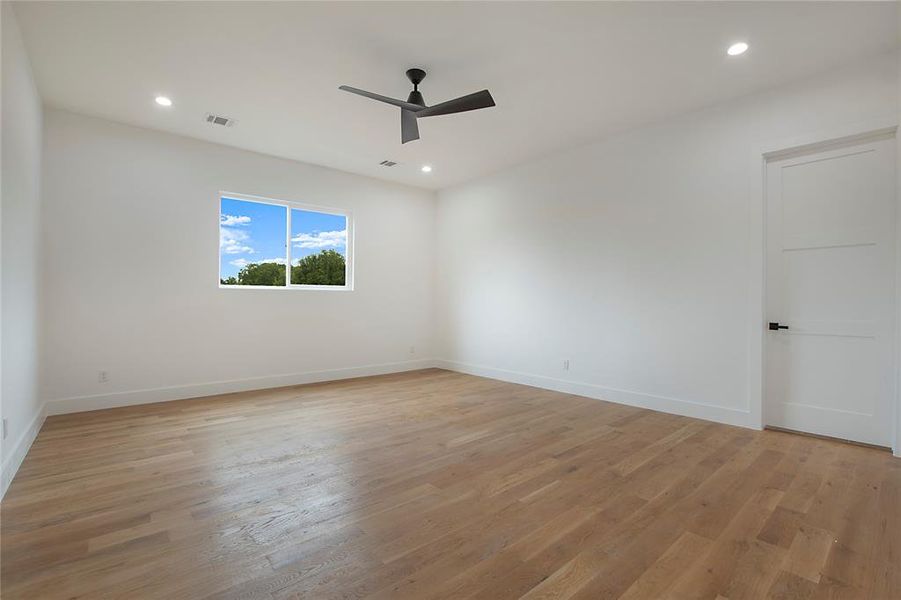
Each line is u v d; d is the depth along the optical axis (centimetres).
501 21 257
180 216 441
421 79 317
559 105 369
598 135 439
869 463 273
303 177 528
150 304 425
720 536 190
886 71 290
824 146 320
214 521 201
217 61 302
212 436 325
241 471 260
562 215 490
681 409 389
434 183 623
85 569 164
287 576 161
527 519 205
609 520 204
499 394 475
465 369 613
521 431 342
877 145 300
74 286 386
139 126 417
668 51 287
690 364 384
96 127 397
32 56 293
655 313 409
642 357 418
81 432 331
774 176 344
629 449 301
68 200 383
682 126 389
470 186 608
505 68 309
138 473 255
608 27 262
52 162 376
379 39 276
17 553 174
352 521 202
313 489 237
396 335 619
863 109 298
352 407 415
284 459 280
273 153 495
